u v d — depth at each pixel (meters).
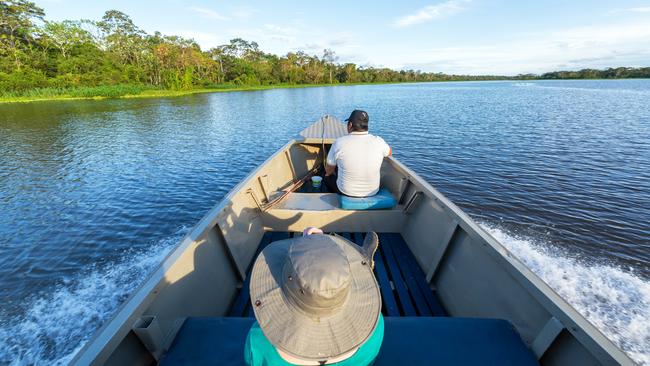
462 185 11.05
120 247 7.37
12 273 6.41
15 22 54.12
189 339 1.57
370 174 3.33
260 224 3.44
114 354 1.29
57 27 60.00
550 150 15.61
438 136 19.31
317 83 110.31
